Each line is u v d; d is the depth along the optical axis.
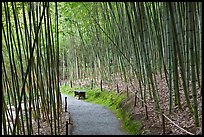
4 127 4.71
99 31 11.01
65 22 12.73
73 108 9.14
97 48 11.66
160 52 7.15
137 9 6.30
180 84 7.00
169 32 5.39
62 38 15.66
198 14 6.33
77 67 15.11
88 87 13.18
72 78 15.56
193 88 4.55
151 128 5.32
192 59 4.53
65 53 16.84
